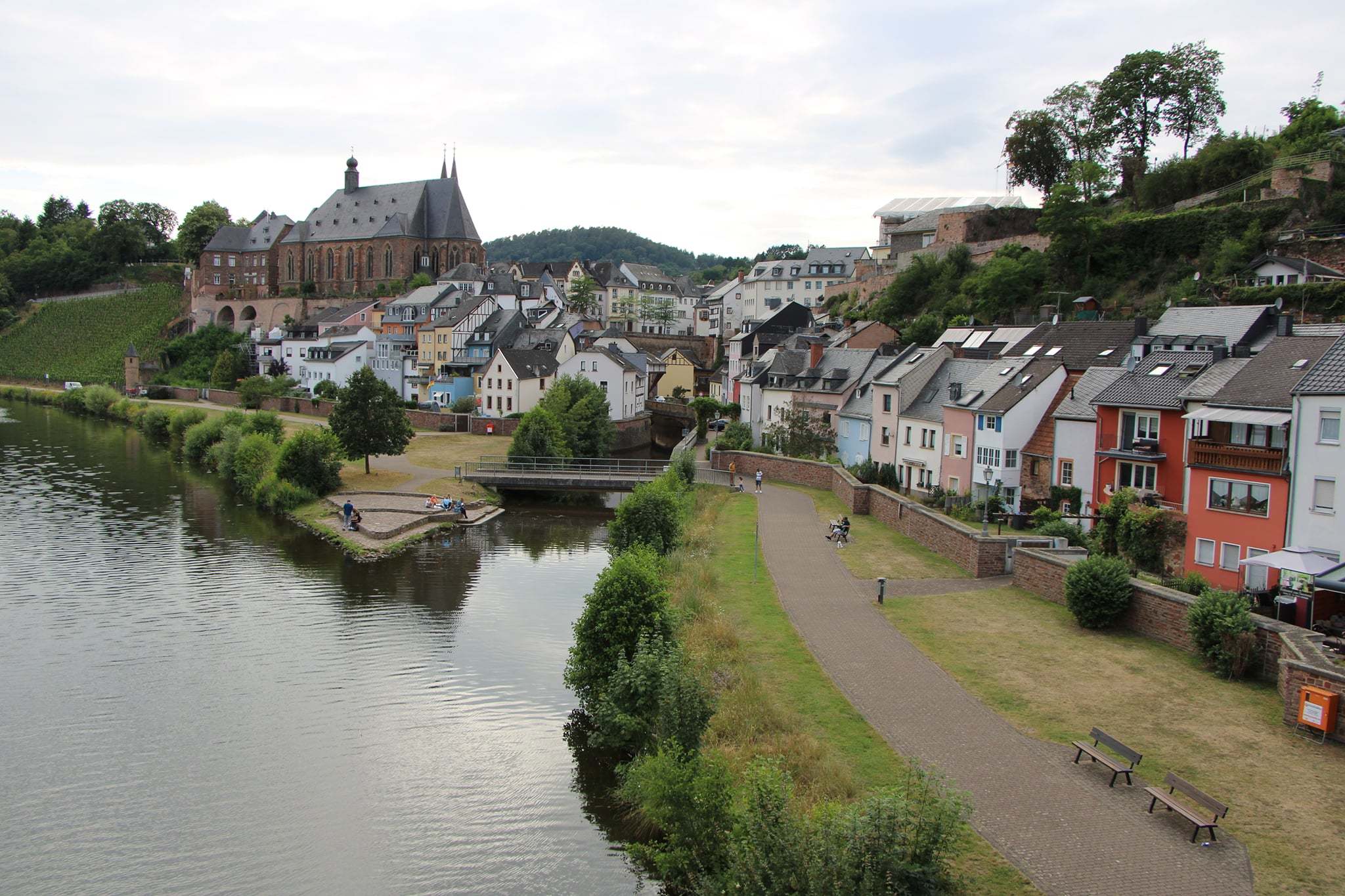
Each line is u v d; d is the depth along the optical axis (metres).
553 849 24.98
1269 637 28.70
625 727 27.80
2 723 33.03
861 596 39.56
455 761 29.95
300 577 52.16
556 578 52.47
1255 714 26.47
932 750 24.77
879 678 29.94
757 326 114.31
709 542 50.84
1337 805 21.42
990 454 54.75
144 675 37.25
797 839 18.78
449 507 69.50
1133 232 79.44
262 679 36.75
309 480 73.75
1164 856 19.64
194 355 167.88
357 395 80.44
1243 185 77.06
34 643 40.75
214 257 193.75
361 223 187.25
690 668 28.20
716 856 21.88
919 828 18.61
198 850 25.38
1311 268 61.72
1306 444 33.41
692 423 114.81
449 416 112.44
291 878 24.12
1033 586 39.66
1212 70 93.19
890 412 67.06
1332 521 32.56
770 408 87.00
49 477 84.12
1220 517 36.69
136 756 30.62
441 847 25.25
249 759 30.31
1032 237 94.50
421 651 39.88
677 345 149.00
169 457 98.69
